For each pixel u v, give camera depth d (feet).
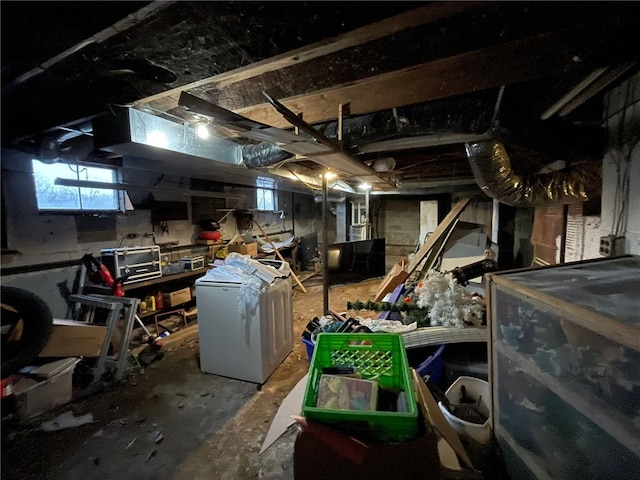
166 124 6.47
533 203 8.10
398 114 5.74
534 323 2.95
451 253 12.43
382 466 2.36
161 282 10.64
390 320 7.29
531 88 5.11
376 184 14.94
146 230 11.39
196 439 5.81
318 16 2.72
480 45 3.36
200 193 12.81
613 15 2.76
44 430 6.01
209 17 2.74
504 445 3.55
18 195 7.72
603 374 2.23
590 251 7.61
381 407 3.16
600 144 5.42
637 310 2.27
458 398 4.95
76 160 8.23
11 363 5.92
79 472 5.08
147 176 11.31
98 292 9.39
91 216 9.48
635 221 4.70
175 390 7.43
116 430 6.05
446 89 4.64
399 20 2.83
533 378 3.01
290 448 4.86
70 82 4.13
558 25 2.96
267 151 8.13
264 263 9.95
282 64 3.85
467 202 13.69
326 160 7.47
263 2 2.54
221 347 7.99
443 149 10.16
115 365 7.77
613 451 2.18
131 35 3.02
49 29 2.90
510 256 15.20
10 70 3.80
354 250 15.85
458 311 6.48
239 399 7.07
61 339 6.83
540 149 5.55
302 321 12.28
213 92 4.96
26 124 5.81
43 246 8.27
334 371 3.64
